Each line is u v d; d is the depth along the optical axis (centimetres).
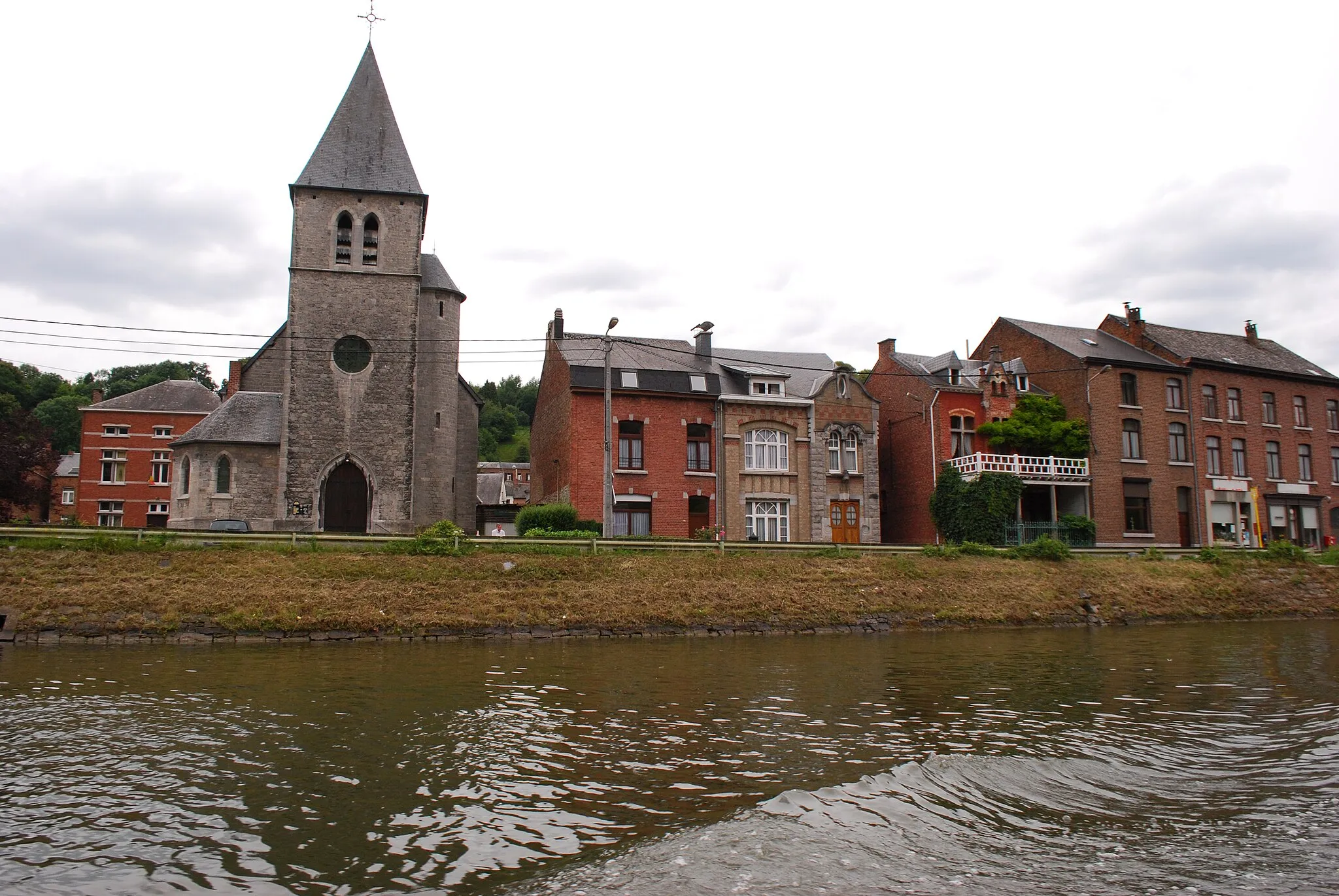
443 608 2378
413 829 836
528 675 1714
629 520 3794
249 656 1930
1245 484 4716
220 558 2466
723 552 2972
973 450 4288
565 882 706
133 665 1764
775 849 781
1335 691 1628
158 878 713
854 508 4106
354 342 3738
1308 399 5091
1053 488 4194
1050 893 694
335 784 979
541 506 3547
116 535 2483
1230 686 1686
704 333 4225
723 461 3925
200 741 1152
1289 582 3516
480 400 4409
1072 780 1024
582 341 4231
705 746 1162
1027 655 2103
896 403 4553
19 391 7619
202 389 5656
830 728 1272
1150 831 849
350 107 3906
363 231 3800
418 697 1476
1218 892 699
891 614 2716
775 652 2128
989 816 891
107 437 5362
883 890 693
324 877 721
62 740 1149
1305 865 762
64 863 742
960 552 3300
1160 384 4566
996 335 4956
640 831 835
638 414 3853
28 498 4525
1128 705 1484
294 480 3578
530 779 1004
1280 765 1100
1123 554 3606
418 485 3959
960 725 1302
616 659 1966
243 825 843
